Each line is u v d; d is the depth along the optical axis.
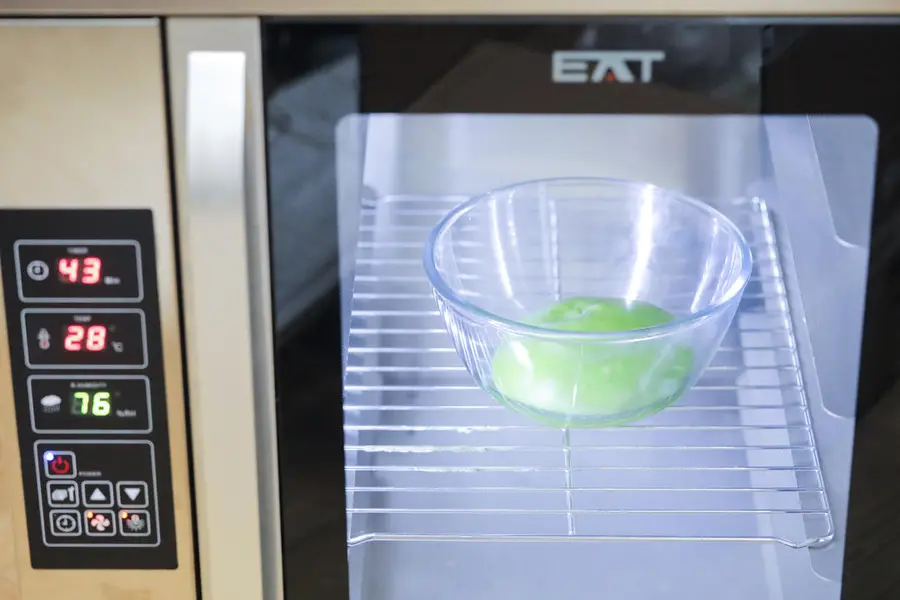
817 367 0.81
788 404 0.88
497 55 0.66
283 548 0.76
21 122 0.66
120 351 0.71
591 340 0.77
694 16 0.65
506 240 0.92
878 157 0.67
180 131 0.67
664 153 0.88
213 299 0.68
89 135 0.67
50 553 0.75
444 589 0.86
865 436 0.74
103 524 0.75
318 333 0.71
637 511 0.82
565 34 0.65
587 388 0.78
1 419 0.72
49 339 0.71
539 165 0.89
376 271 0.89
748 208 0.89
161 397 0.72
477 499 0.90
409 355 0.96
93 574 0.76
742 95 0.66
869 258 0.70
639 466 0.92
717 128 0.85
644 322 0.82
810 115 0.67
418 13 0.65
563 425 0.80
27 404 0.72
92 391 0.72
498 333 0.79
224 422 0.71
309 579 0.77
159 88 0.66
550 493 0.91
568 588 0.86
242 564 0.75
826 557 0.79
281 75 0.66
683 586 0.86
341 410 0.73
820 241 0.78
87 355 0.71
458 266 0.91
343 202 0.69
